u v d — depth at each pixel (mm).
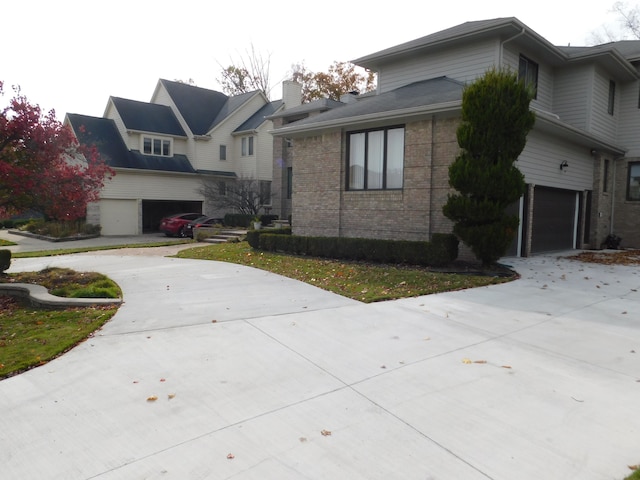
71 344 5258
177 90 31016
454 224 11367
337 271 10258
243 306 7051
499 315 6598
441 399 3938
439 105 11312
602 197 17000
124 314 6578
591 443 3262
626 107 17953
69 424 3512
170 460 3041
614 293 8141
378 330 5863
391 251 11289
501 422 3553
